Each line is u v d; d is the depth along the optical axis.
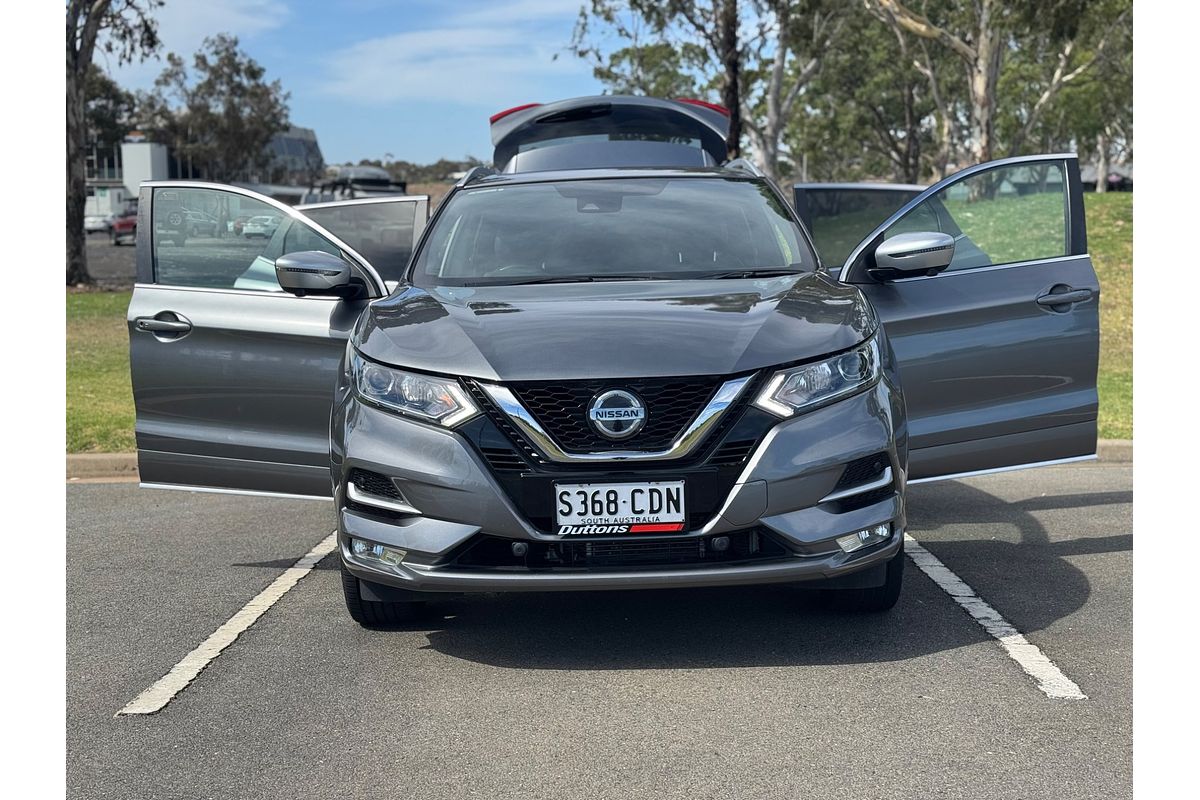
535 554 3.91
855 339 4.11
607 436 3.82
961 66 50.88
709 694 3.77
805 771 3.18
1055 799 2.98
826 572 3.91
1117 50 39.62
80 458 8.44
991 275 5.10
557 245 4.97
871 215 6.89
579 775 3.20
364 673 4.09
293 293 4.91
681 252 4.91
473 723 3.60
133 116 79.25
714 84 32.16
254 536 6.36
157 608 4.99
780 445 3.86
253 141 66.12
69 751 3.47
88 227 68.81
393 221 6.96
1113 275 19.91
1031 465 5.13
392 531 4.02
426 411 3.96
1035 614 4.52
